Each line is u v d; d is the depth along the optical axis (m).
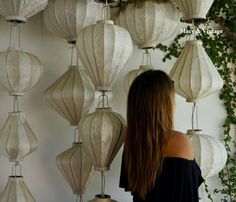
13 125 1.75
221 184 2.74
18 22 1.67
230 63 2.76
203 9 1.75
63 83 1.83
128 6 1.90
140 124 1.31
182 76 1.77
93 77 1.58
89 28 1.55
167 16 1.86
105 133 1.54
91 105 1.87
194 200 1.31
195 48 1.82
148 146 1.29
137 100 1.32
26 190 1.80
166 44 2.53
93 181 2.26
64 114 1.86
